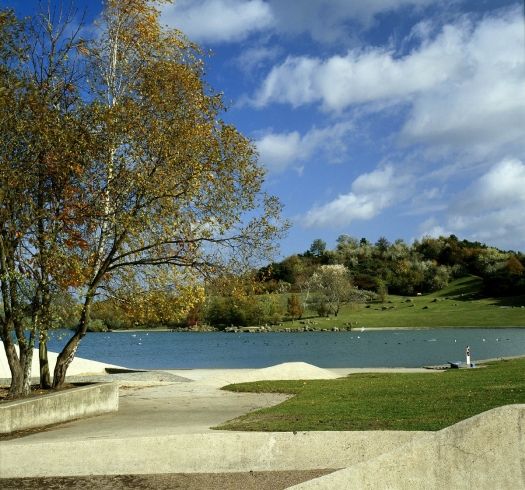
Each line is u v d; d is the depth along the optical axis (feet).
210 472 32.63
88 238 53.36
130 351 215.51
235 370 94.27
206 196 54.90
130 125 51.93
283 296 453.17
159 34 58.59
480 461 23.16
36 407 42.52
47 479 31.78
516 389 48.19
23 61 53.11
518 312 390.42
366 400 50.19
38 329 50.78
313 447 33.76
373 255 627.46
